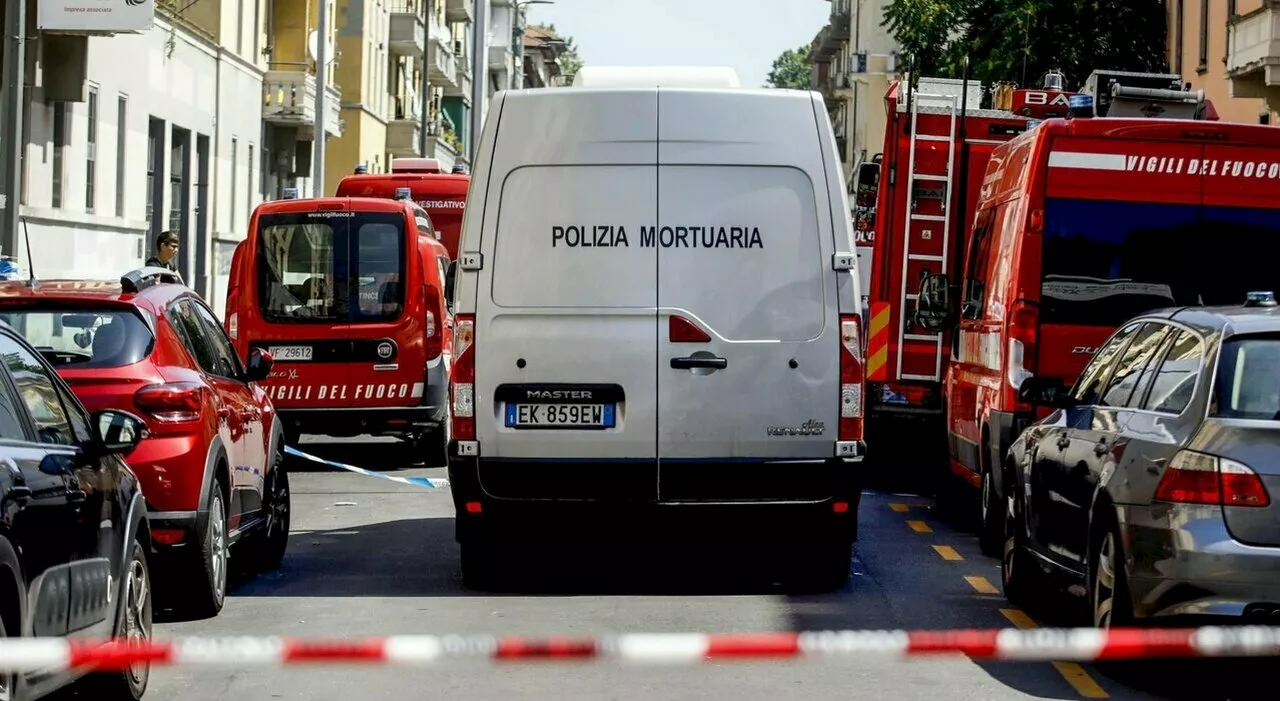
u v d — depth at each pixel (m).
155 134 66.56
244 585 21.11
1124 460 15.69
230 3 77.56
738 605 19.64
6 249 39.22
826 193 19.89
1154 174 23.28
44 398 13.50
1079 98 27.45
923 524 27.53
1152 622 14.87
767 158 19.86
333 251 34.56
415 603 19.77
